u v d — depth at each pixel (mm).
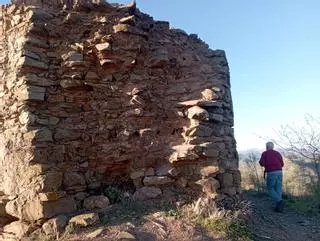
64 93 5785
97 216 5074
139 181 5910
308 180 10492
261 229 5988
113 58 6133
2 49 6164
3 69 6020
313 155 9938
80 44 6031
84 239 4594
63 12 6121
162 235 4777
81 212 5316
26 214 5188
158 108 6387
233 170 6324
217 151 6105
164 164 6055
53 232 4871
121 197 5711
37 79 5555
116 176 6066
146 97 6281
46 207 5078
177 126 6316
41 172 5180
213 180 5883
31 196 5172
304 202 8461
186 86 6637
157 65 6547
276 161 7832
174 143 6180
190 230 4918
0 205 5520
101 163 5883
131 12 6586
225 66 7188
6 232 5363
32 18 5742
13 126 5602
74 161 5645
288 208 8070
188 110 6293
